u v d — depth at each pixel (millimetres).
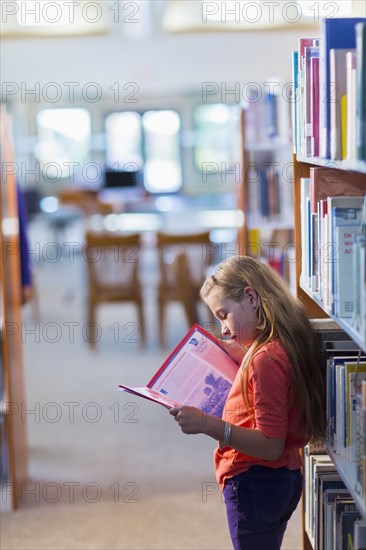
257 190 6664
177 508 5223
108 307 12523
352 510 3174
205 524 4965
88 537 4832
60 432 6871
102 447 6477
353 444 2982
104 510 5234
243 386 3137
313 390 3197
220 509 5195
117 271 9859
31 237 17609
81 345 10094
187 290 9805
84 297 12359
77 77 14156
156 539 4766
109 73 13859
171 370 3453
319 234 3195
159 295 9859
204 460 6125
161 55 13258
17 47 12836
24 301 6480
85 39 12688
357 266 2539
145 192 16438
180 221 16219
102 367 8953
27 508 5309
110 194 16266
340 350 3314
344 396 3020
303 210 3568
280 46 12773
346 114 2666
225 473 3246
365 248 2428
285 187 6551
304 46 3504
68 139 21000
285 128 6273
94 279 9859
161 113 21562
